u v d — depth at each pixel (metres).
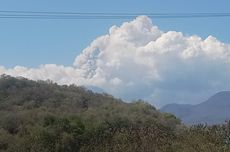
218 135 31.36
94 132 65.25
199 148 30.72
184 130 35.56
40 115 80.75
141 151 37.94
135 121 79.25
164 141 36.03
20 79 115.88
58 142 65.25
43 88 112.69
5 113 88.06
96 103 105.69
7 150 68.50
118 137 43.88
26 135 70.25
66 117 74.50
